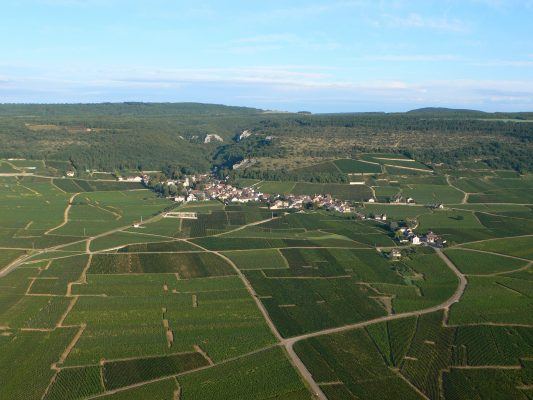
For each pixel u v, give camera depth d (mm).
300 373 190125
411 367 195875
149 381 183375
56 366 191000
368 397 177125
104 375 186000
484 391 181375
